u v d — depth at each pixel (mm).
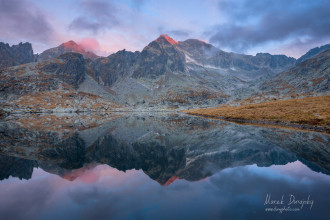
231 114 109938
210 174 18594
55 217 10453
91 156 28203
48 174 18859
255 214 10602
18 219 10188
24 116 128750
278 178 16859
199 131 58156
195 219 10055
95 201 12344
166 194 13617
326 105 91062
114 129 66375
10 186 15336
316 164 21578
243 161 23562
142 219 10062
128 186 15484
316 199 12500
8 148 31891
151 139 46531
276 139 39875
